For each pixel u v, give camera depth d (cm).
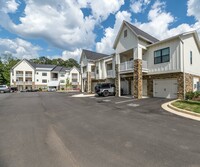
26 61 5522
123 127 577
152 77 1633
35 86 5603
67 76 6119
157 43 1523
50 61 8675
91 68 2916
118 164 313
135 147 396
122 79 2148
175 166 304
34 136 486
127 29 1745
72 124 627
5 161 328
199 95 1211
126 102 1294
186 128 557
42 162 323
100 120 693
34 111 938
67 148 393
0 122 666
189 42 1452
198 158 336
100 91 1988
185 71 1362
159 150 377
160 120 680
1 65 5681
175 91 1394
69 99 1723
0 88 3784
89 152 370
